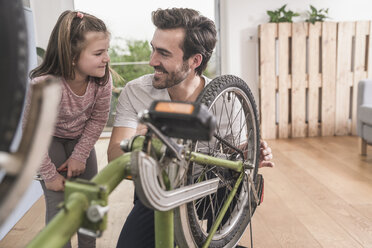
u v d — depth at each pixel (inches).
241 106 45.0
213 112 37.2
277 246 66.9
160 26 41.8
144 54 166.7
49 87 12.5
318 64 152.7
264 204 85.6
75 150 55.7
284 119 155.2
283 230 72.9
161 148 26.6
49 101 12.6
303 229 73.0
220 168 42.0
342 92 155.5
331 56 152.6
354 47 156.2
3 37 12.2
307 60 160.7
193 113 22.1
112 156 46.1
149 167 24.5
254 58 158.7
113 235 73.2
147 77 49.7
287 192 92.4
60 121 54.1
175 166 28.2
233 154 40.2
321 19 150.9
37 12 144.6
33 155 12.5
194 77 46.6
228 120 43.4
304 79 153.0
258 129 44.4
